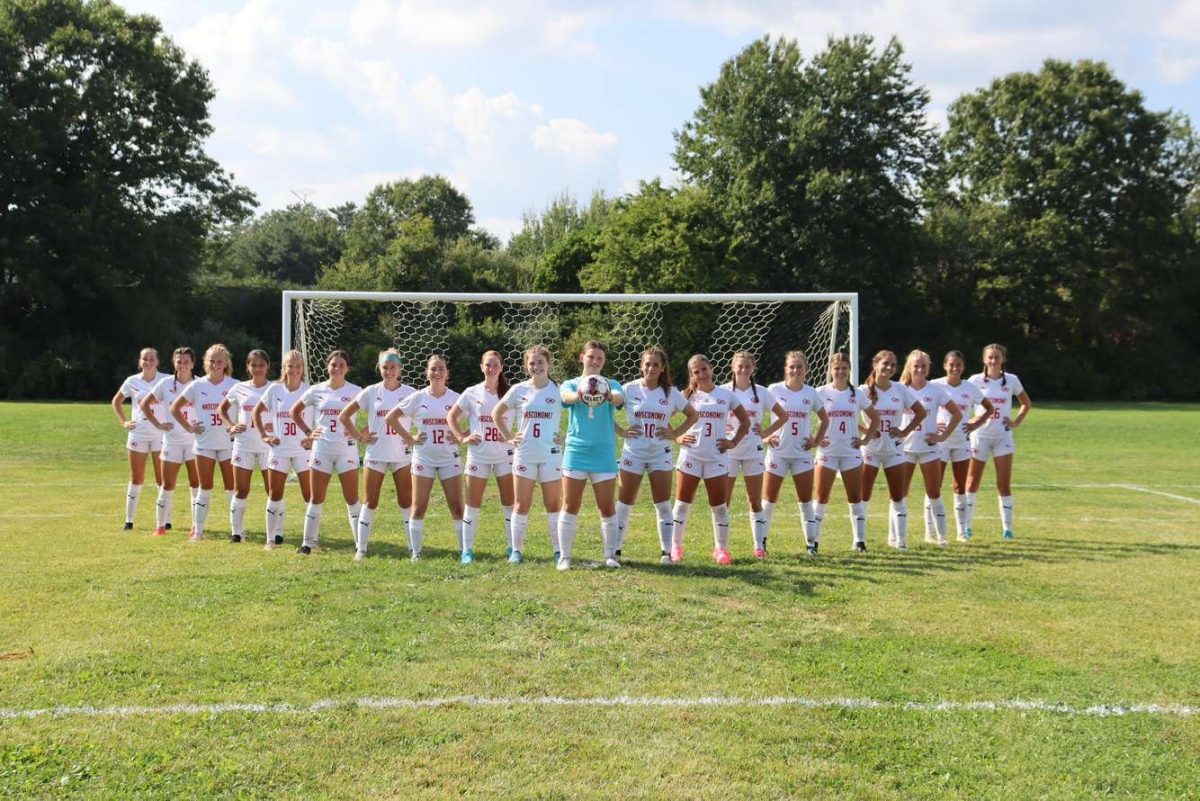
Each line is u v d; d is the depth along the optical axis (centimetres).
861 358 4184
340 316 1800
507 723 418
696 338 2220
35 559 749
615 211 3994
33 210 3506
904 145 4181
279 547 816
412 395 761
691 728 416
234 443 845
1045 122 4675
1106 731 419
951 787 365
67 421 2056
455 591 646
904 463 855
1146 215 4634
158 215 3756
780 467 818
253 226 7044
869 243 4119
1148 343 4603
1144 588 681
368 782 361
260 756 382
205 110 3922
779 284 4066
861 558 796
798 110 4094
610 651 520
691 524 977
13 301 3559
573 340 1984
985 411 884
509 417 779
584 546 835
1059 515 1055
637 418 754
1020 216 4672
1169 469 1534
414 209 7200
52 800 344
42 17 3516
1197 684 479
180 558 759
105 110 3594
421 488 762
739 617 591
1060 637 556
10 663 486
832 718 430
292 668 484
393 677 473
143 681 462
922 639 548
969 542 884
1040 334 4678
